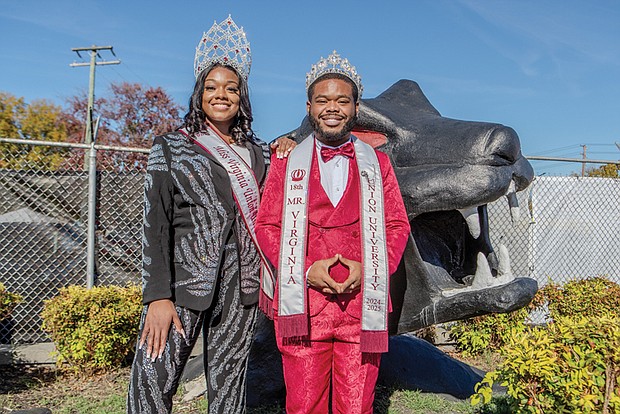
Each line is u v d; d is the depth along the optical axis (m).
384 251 2.59
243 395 2.69
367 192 2.65
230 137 2.76
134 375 2.48
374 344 2.51
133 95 26.94
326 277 2.51
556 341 2.89
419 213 3.06
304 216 2.61
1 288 5.31
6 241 6.48
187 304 2.49
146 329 2.45
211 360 2.62
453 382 4.64
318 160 2.73
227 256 2.60
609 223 8.52
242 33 2.75
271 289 2.68
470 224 3.05
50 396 4.66
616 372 2.68
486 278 3.08
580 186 8.43
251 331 2.69
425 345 4.98
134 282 6.55
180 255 2.54
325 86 2.65
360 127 3.41
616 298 6.77
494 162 2.96
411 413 4.06
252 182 2.63
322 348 2.63
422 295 3.15
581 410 2.66
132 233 6.68
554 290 7.03
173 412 4.05
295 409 2.63
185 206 2.56
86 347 5.30
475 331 6.54
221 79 2.64
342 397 2.61
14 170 6.47
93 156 6.20
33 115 24.53
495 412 3.99
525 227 8.00
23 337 6.51
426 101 3.82
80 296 5.37
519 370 2.75
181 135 2.62
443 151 3.08
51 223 6.57
